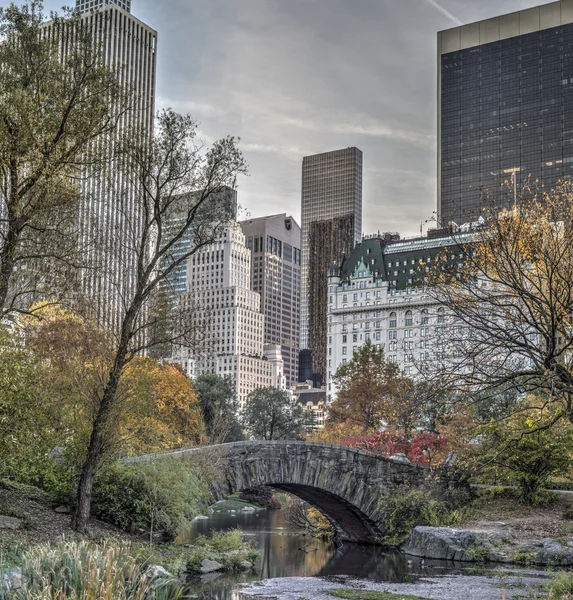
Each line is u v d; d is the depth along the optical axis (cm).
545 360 2466
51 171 3041
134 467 4019
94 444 3500
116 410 3638
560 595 2697
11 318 3562
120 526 3819
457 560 4191
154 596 2025
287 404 14700
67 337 3622
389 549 4978
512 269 2580
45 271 3375
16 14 3219
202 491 4262
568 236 2694
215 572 3731
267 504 11388
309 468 4903
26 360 3003
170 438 6412
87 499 3459
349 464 5059
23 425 2897
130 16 19550
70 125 3181
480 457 4334
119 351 3531
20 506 3566
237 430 11900
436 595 3078
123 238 3759
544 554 3916
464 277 2831
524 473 4884
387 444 6575
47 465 3612
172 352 4034
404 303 19462
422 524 4912
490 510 4947
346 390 8369
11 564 2117
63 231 3366
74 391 3609
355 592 3180
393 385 7831
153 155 3625
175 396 7294
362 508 5081
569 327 2722
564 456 4819
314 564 4250
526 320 2525
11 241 3022
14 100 2989
